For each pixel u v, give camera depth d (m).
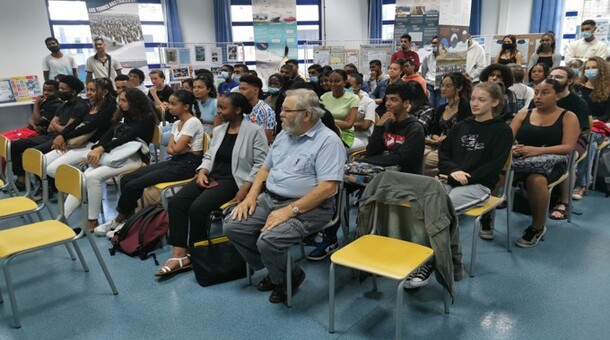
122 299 2.32
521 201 3.30
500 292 2.24
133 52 6.84
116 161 3.20
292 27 7.57
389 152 2.70
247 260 2.27
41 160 2.62
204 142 3.13
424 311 2.11
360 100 3.88
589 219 3.13
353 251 1.90
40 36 6.25
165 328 2.06
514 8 7.82
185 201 2.58
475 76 5.87
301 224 2.10
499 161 2.41
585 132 3.19
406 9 6.39
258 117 3.26
